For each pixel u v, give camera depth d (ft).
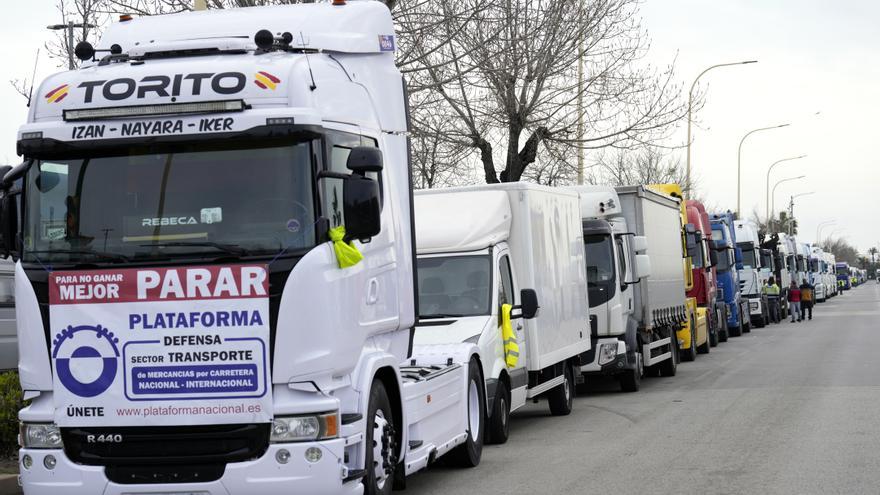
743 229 153.48
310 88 26.73
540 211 50.90
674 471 36.86
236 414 25.70
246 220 25.91
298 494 25.54
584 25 73.72
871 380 67.62
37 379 26.48
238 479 25.63
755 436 44.60
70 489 26.20
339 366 26.53
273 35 29.60
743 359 91.71
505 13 66.90
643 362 70.08
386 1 54.90
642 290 70.54
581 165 85.35
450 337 42.68
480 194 48.03
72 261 26.35
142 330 25.99
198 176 26.14
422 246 45.55
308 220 25.89
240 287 25.70
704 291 101.04
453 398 37.32
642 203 72.38
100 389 26.13
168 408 25.89
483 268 45.19
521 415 57.36
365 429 27.84
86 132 26.35
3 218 27.02
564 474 37.37
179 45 28.04
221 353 25.72
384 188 30.32
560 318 53.21
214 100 26.02
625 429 49.03
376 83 31.19
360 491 27.09
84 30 51.08
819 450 40.29
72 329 26.27
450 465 40.11
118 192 26.37
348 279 27.14
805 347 104.58
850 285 482.69
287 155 25.99
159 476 26.04
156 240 26.12
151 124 26.14
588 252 65.46
